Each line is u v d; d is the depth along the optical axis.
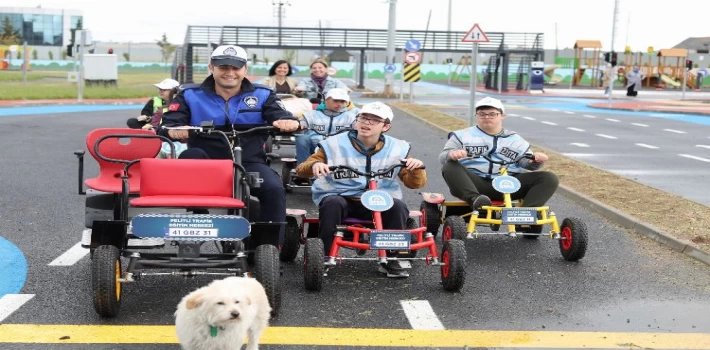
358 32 51.06
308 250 6.93
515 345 5.83
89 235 7.10
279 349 5.61
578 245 8.22
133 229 5.94
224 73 7.25
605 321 6.44
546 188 8.88
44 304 6.46
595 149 18.95
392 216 7.36
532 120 28.42
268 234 6.30
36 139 18.11
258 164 7.26
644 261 8.45
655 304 6.93
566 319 6.46
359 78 63.72
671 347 5.86
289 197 11.85
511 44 56.38
